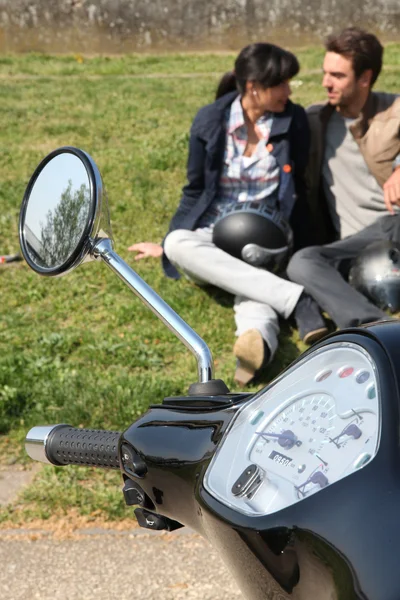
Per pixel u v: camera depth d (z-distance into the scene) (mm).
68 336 5672
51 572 3561
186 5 23609
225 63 18359
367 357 1274
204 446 1516
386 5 23672
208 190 5957
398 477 1112
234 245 5652
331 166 5969
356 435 1206
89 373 5227
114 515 3922
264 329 5156
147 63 18797
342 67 5621
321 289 5324
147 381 5066
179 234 5820
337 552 1098
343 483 1151
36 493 4098
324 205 6109
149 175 8664
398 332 1297
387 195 5488
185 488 1515
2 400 4871
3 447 4559
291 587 1189
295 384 1397
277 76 5660
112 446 1769
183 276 6387
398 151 5695
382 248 5434
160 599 3361
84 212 1780
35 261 1888
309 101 12570
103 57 20516
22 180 8773
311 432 1285
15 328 5910
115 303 6238
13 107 12328
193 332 1852
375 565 1056
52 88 14219
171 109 12000
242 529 1232
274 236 5648
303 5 23750
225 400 1637
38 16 23453
